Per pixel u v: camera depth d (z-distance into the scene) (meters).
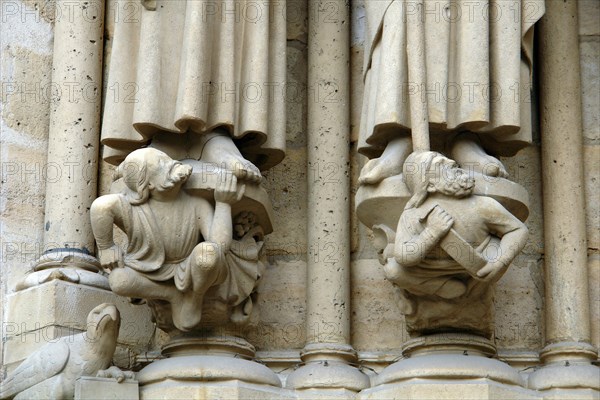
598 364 11.00
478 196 10.27
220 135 10.69
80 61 11.68
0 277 11.35
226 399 10.20
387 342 11.20
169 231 10.39
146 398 10.25
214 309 10.58
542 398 10.39
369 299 11.28
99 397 10.17
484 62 10.55
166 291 10.49
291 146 11.55
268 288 11.33
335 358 10.92
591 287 11.24
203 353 10.63
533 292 11.28
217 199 10.46
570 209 11.22
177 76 10.66
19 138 11.63
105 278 11.29
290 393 10.52
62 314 11.03
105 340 10.42
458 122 10.52
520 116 10.69
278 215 11.45
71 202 11.41
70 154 11.49
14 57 11.79
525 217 10.68
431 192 10.20
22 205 11.52
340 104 11.45
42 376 10.41
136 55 10.80
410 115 10.44
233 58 10.69
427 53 10.54
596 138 11.48
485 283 10.47
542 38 11.52
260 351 11.18
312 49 11.56
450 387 10.20
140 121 10.55
